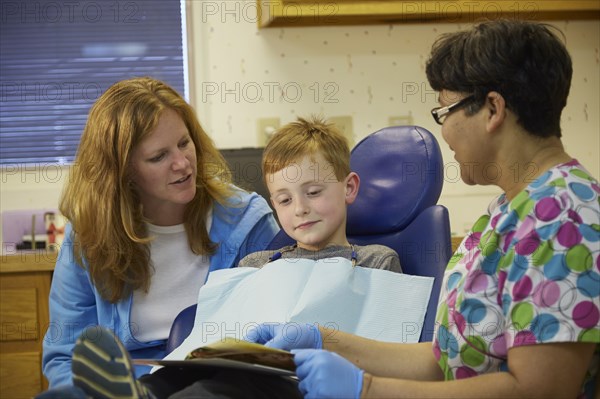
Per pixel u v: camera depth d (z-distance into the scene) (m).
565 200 1.03
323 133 1.70
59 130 3.00
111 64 2.99
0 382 2.40
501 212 1.14
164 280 1.79
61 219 2.74
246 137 2.93
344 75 2.94
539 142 1.11
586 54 3.01
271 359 1.13
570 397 1.01
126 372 0.97
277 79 2.92
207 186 1.85
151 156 1.66
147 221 1.78
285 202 1.69
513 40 1.08
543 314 1.00
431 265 1.65
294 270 1.57
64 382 1.65
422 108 2.96
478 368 1.12
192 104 2.92
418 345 1.33
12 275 2.38
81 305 1.78
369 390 1.06
